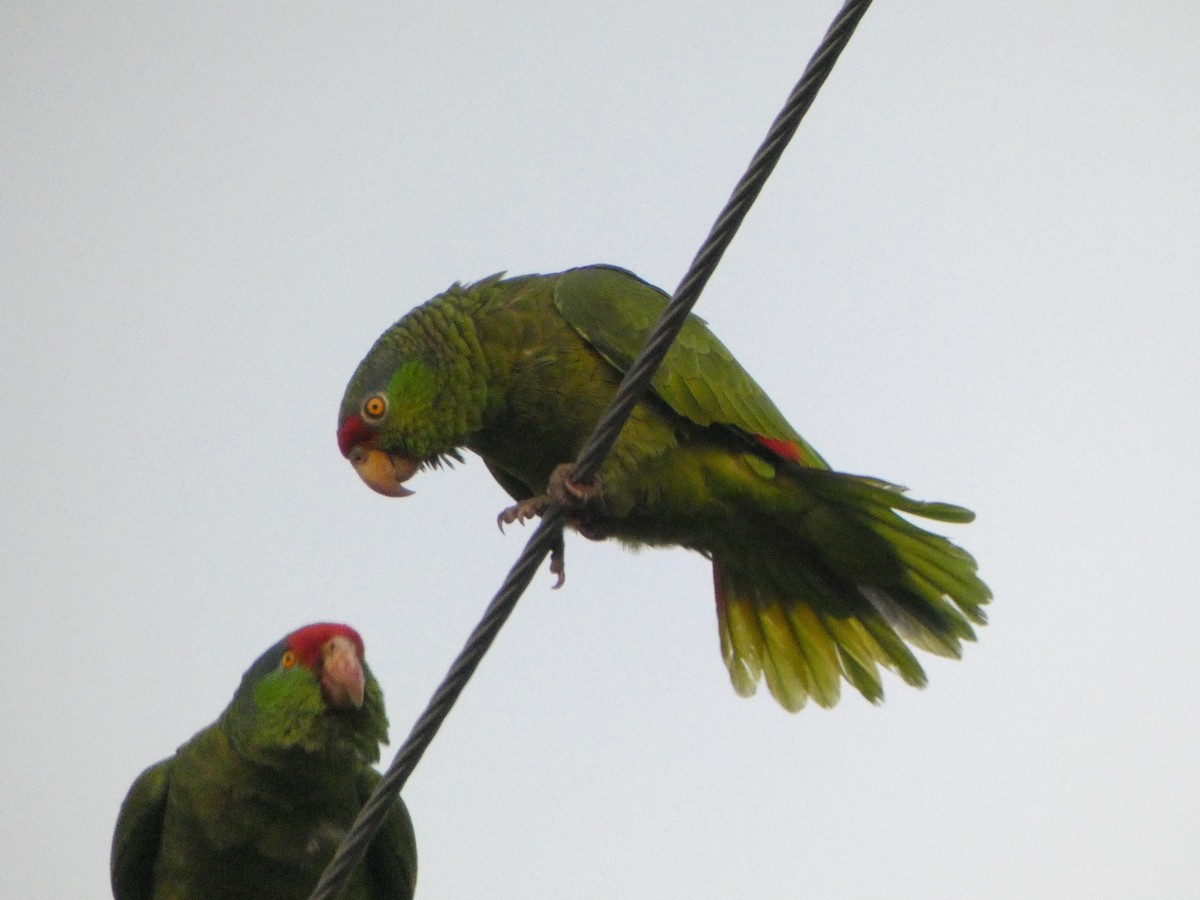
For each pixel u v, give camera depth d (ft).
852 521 36.42
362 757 34.91
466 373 35.76
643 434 35.91
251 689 34.63
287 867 34.81
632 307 36.50
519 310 36.68
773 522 36.99
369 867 36.83
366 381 36.32
